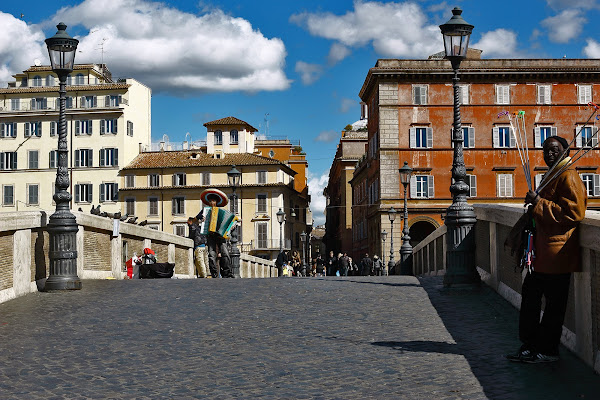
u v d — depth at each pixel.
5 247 13.86
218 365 8.32
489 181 64.50
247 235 92.19
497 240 13.12
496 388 6.94
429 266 24.11
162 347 9.40
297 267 67.62
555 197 7.44
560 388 6.87
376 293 13.95
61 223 15.01
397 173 64.75
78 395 7.13
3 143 92.81
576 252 7.61
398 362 8.20
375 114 68.50
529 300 7.84
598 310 7.41
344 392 6.98
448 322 10.71
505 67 64.06
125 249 22.27
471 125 64.75
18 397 7.11
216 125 97.31
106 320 11.48
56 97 93.75
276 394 6.98
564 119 64.31
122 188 92.19
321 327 10.50
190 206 91.69
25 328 10.95
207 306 12.67
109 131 92.19
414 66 65.56
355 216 90.75
